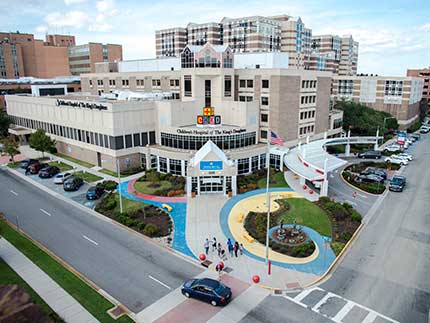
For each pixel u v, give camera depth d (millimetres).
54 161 64562
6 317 11992
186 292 25266
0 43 145000
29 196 47125
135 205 43031
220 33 141125
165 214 40219
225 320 22984
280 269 29078
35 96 80938
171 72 76562
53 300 24875
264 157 58781
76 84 124875
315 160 49281
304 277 27938
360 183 51344
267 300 25078
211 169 45719
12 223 38406
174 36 159875
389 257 31109
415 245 33312
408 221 38844
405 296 25562
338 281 27453
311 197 45906
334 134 82000
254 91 63156
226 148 56469
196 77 62375
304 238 34125
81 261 30359
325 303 24750
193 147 55906
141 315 23438
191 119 62062
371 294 25781
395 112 114438
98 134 58406
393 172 59781
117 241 34188
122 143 56438
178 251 32094
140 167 58812
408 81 110625
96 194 45969
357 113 89500
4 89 113188
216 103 63250
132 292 25969
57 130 70062
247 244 33438
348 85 122625
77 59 166625
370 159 68750
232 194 46688
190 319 23078
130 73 86688
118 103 55250
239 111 59656
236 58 73750
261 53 70188
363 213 41156
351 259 30781
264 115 62281
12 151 63375
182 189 48188
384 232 36094
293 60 134375
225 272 28625
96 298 25172
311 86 68250
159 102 58656
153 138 60781
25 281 27219
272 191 48281
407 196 47188
